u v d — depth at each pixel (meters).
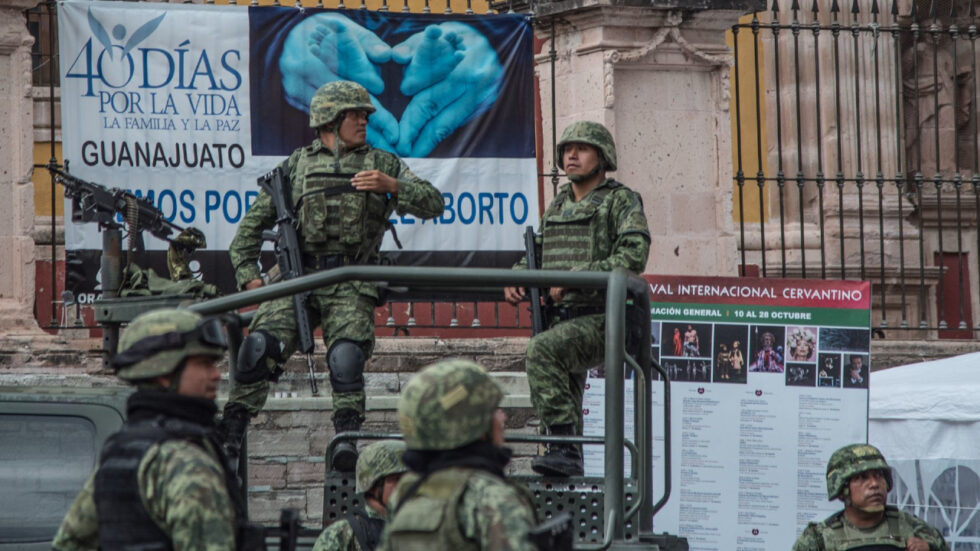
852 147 31.98
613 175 22.44
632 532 12.03
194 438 8.92
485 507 8.25
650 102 22.72
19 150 21.17
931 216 33.31
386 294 14.63
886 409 19.50
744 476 18.08
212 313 11.10
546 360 14.62
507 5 24.09
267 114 21.77
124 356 9.02
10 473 12.35
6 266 21.09
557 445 13.80
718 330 18.22
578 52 22.67
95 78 21.20
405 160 22.16
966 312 33.31
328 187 14.43
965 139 34.09
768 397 18.16
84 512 9.17
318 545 12.48
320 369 22.02
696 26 22.91
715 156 23.03
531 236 15.70
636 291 12.02
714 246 22.91
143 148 21.36
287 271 14.33
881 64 32.28
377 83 22.12
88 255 21.06
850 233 31.75
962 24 33.81
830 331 18.17
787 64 32.03
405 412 8.59
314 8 21.98
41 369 20.86
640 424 12.35
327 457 12.97
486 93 22.42
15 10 21.22
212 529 8.51
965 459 18.86
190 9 21.53
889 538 15.98
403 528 8.44
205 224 21.53
